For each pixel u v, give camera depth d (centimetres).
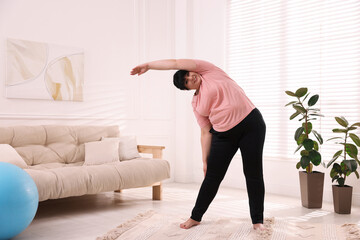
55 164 348
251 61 449
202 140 262
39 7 392
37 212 313
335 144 380
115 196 387
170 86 505
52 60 400
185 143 495
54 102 404
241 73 458
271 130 430
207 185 250
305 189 340
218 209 324
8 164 224
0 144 316
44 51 394
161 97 498
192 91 495
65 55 410
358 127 367
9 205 209
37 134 358
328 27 388
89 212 313
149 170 342
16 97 374
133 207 333
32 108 387
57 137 371
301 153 345
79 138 388
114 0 456
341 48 379
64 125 386
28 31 384
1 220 208
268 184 426
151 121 488
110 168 317
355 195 361
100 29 443
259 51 443
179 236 232
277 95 426
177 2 505
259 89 442
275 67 429
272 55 431
